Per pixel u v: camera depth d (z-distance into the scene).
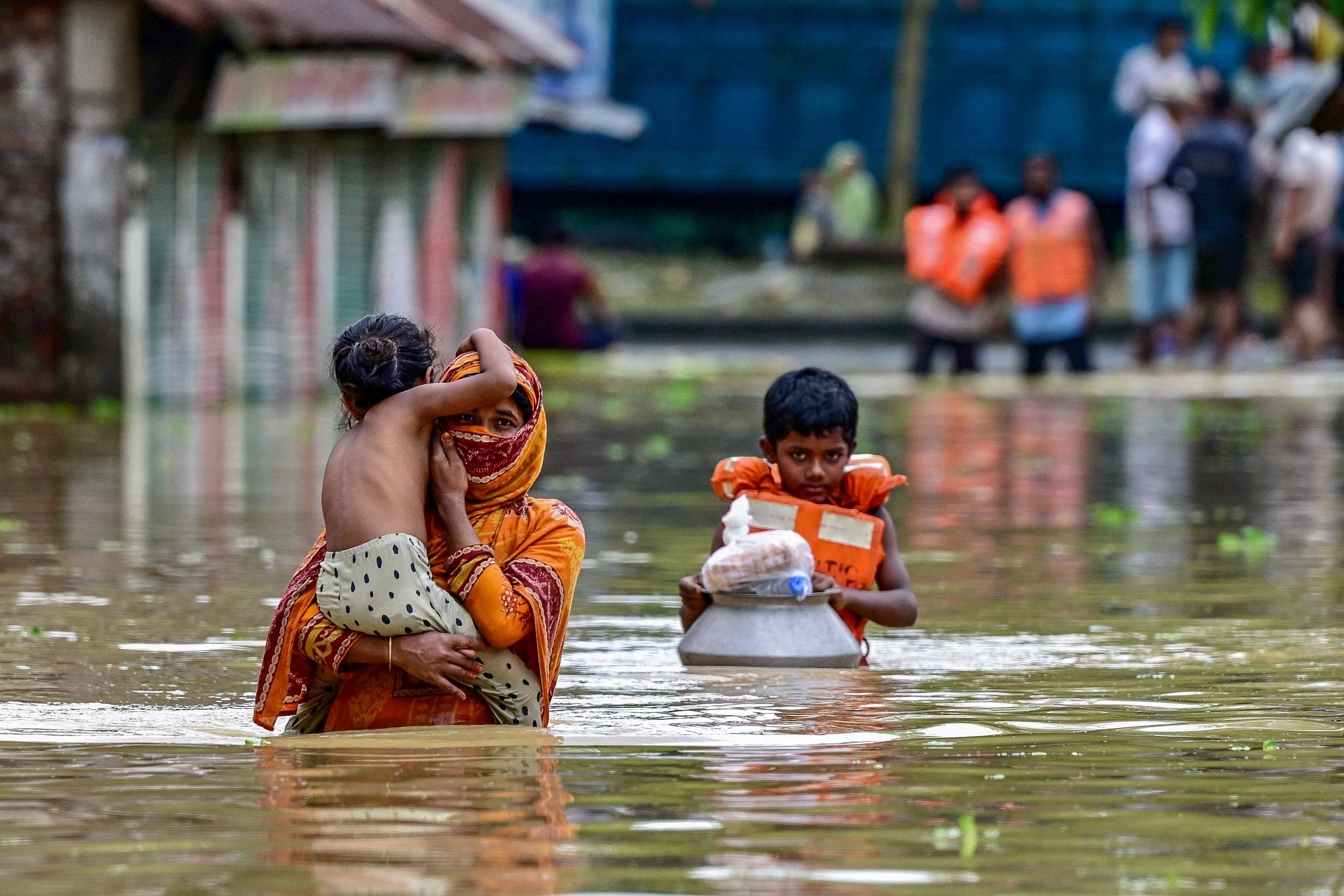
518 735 12.55
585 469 34.12
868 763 11.61
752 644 15.48
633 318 82.00
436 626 12.84
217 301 47.00
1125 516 27.05
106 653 16.12
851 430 16.20
